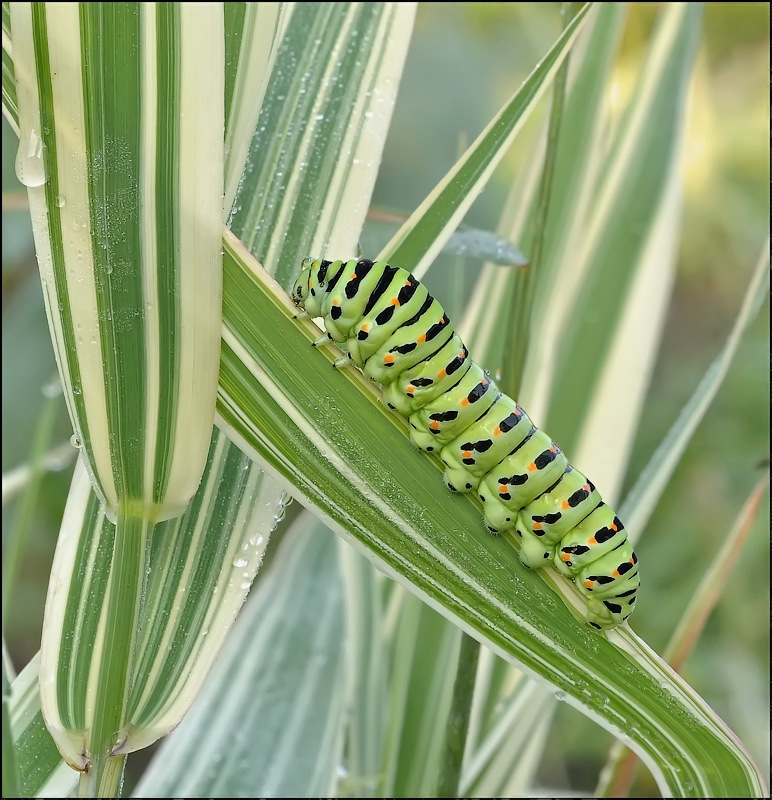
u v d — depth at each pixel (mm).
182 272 262
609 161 364
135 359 263
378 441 270
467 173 280
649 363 349
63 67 260
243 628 381
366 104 285
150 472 264
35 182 262
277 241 282
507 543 274
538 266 302
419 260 281
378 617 340
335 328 281
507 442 278
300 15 289
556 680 274
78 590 270
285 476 269
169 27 260
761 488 313
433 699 336
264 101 285
